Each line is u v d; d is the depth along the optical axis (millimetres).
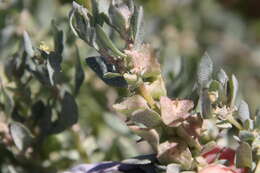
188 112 330
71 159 454
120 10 333
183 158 331
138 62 330
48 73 385
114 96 510
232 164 356
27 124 422
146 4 654
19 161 436
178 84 469
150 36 599
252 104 653
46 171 446
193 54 592
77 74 410
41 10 524
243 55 694
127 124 338
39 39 503
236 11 725
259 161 342
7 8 510
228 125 341
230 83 342
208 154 343
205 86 339
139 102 328
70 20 337
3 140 426
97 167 353
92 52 499
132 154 462
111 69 350
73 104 404
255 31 729
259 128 345
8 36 503
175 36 605
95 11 339
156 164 335
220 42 687
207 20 684
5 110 424
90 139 462
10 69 428
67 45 482
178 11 647
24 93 427
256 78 690
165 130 333
